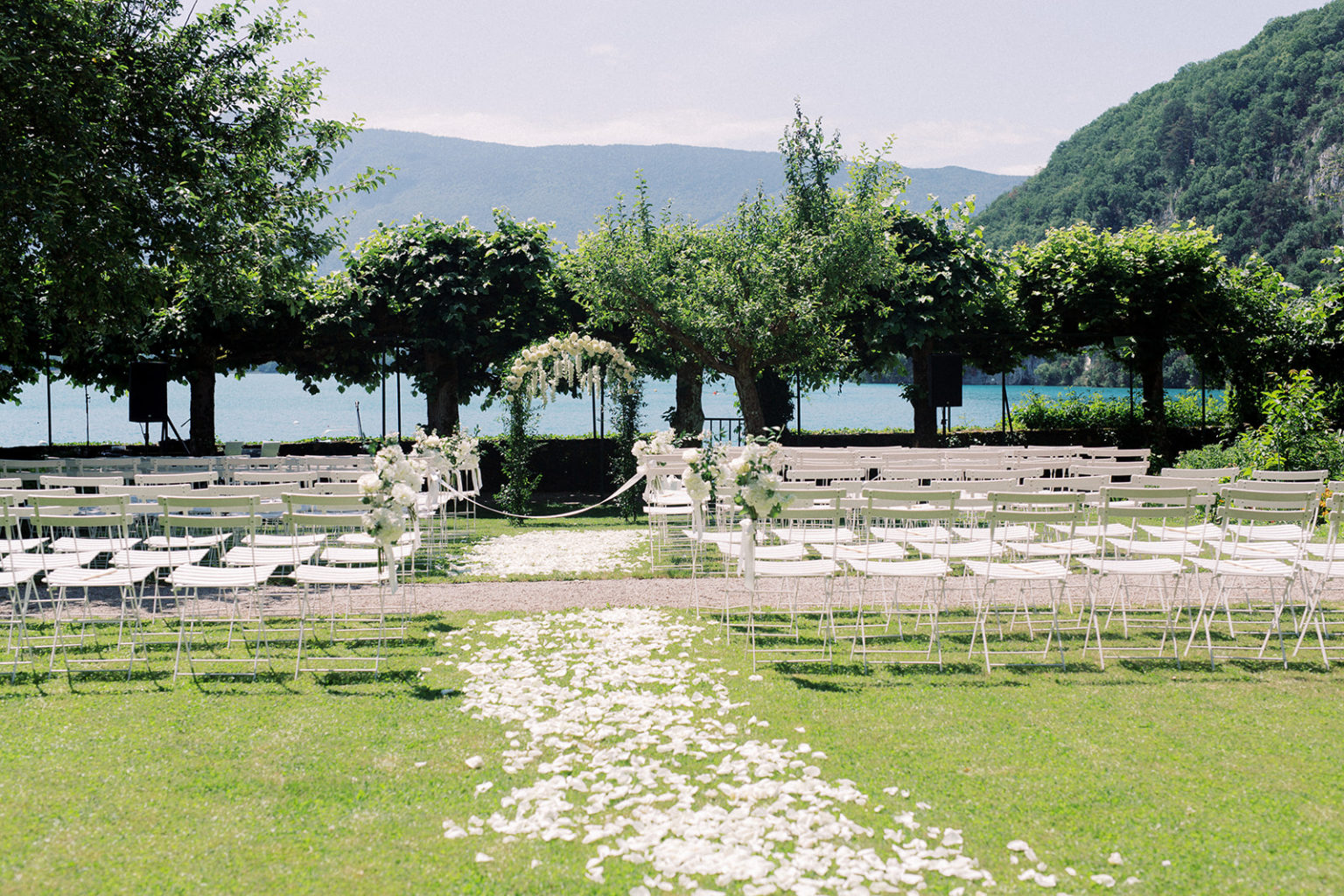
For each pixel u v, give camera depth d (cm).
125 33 1002
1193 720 478
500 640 643
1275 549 684
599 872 329
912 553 937
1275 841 350
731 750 440
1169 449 1883
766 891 315
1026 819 369
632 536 1173
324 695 523
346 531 1050
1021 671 566
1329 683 538
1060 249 1862
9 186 848
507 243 1688
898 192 1669
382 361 1745
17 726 472
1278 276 1817
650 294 1555
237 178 1024
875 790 396
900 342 1748
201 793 395
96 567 905
